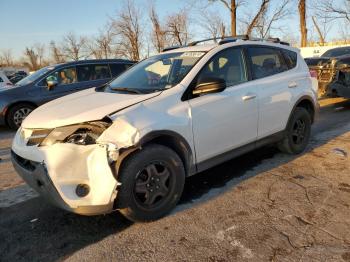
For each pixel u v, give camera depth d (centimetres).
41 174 306
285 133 496
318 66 992
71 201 301
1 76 1212
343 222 329
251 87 435
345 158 501
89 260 296
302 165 482
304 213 350
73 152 303
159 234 326
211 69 401
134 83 420
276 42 513
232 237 314
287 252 288
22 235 340
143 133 318
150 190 337
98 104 348
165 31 2502
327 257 279
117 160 309
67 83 886
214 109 385
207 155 388
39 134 331
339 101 1046
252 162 503
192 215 358
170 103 353
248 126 430
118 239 322
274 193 398
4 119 856
